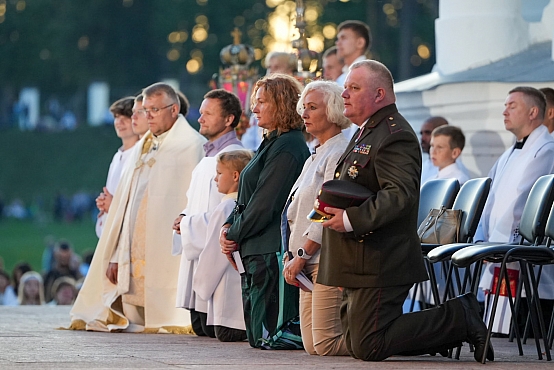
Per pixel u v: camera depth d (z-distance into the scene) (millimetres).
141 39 82250
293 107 12281
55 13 83875
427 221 12359
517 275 14125
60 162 82250
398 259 10484
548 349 11195
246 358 11016
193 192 14438
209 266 13266
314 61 17250
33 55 83875
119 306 15562
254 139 18750
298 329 12172
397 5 66938
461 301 10562
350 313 10602
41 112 86312
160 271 15156
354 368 9953
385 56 65250
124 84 83062
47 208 79438
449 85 18484
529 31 20094
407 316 10531
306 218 11406
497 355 11555
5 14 84500
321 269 10797
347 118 11398
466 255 10562
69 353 11406
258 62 71562
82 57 82625
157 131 15383
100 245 15625
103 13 82188
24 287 23359
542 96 14281
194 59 78438
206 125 14359
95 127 84250
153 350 11914
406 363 10398
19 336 13797
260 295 12180
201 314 14031
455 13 20031
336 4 67250
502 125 17875
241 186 12500
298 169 12164
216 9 76312
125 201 15422
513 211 14094
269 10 75312
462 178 15367
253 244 12242
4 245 66312
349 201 10336
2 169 82188
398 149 10375
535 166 14055
